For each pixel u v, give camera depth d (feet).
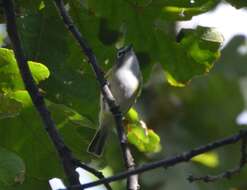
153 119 55.98
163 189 51.80
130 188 29.30
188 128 57.57
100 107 37.24
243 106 61.26
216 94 60.59
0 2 30.73
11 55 32.94
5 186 34.58
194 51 39.01
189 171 53.16
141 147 39.96
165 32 39.11
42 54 36.76
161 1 37.99
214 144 24.80
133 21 38.91
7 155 31.81
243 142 25.39
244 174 55.57
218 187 54.70
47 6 36.88
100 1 38.50
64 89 36.86
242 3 37.81
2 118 32.96
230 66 61.36
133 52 39.99
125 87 40.83
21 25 36.68
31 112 34.68
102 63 39.42
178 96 58.18
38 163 35.65
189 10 38.09
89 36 38.91
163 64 39.70
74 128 35.58
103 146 38.50
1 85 33.42
